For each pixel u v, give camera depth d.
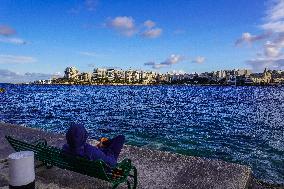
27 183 4.07
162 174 5.81
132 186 5.32
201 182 5.45
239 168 5.88
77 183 5.37
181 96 123.81
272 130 30.75
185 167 6.04
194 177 5.64
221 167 5.93
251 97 120.12
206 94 152.62
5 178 5.51
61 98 97.44
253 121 39.66
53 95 120.62
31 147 5.20
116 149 5.14
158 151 6.81
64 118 39.16
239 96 130.12
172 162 6.30
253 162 16.56
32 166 4.15
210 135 26.66
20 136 8.53
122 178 4.52
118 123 34.28
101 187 5.23
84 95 124.50
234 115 48.31
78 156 4.60
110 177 4.40
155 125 32.97
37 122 34.03
